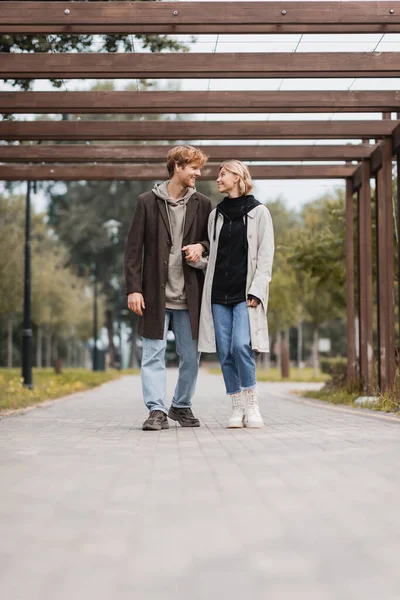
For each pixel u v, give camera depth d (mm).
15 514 3889
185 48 14609
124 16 9820
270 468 5254
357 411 11781
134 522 3680
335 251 20766
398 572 2822
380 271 14703
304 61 10953
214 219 8281
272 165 16406
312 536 3371
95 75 11055
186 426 8625
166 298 8344
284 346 35219
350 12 9891
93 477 4984
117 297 64125
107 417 11125
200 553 3096
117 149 14945
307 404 14641
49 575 2809
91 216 57625
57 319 55250
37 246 56062
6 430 8484
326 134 13688
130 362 66500
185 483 4711
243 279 8164
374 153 14984
